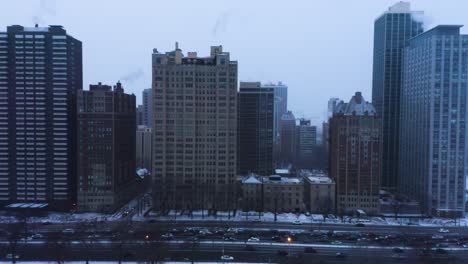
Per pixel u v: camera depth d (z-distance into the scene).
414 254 180.38
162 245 179.75
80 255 175.00
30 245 190.38
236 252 182.00
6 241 194.12
